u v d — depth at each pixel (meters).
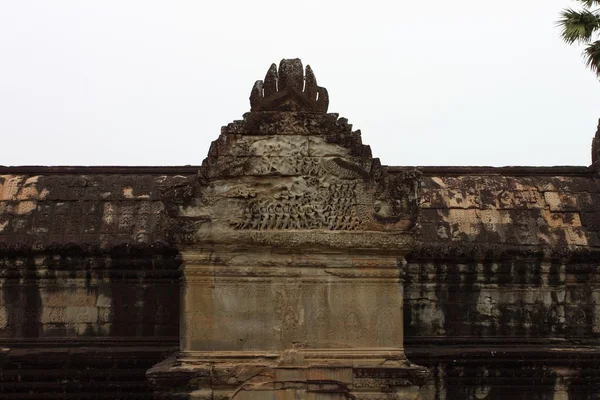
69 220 15.44
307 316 12.71
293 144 12.80
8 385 14.80
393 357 12.69
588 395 15.45
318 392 12.55
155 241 15.05
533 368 15.35
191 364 12.51
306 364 12.59
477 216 16.11
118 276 15.21
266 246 12.62
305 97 12.95
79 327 15.12
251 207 12.69
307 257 12.75
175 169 16.61
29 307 15.07
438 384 15.32
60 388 14.88
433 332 15.55
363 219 12.75
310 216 12.71
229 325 12.64
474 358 15.26
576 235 15.89
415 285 15.62
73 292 15.18
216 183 12.66
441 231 15.80
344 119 12.97
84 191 15.98
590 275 15.75
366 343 12.73
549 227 16.00
